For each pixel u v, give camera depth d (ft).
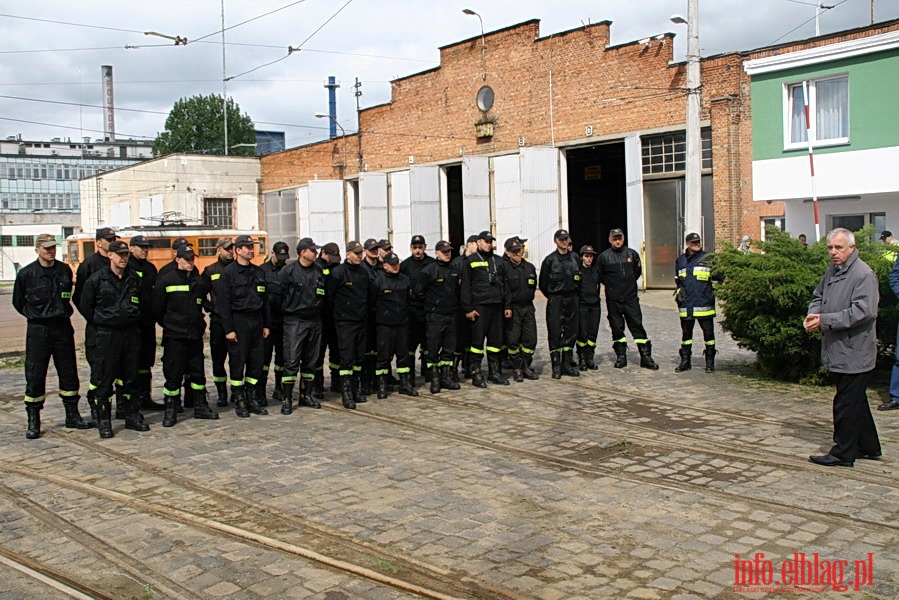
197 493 22.63
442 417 32.04
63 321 30.27
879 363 36.29
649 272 88.69
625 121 89.40
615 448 26.76
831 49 64.90
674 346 50.08
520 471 24.25
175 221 120.98
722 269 37.47
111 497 22.38
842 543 18.15
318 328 34.06
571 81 94.58
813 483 22.43
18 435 29.99
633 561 17.40
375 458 25.91
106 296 29.01
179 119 245.04
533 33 98.27
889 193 64.44
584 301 40.98
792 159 68.28
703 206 82.69
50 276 29.73
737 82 78.89
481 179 101.81
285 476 24.06
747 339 37.14
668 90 84.84
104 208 189.78
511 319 39.04
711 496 21.56
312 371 34.47
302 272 33.30
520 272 38.86
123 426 31.17
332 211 131.64
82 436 29.68
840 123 66.03
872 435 24.44
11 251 244.83
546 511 20.65
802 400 33.32
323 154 139.44
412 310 38.09
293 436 29.14
